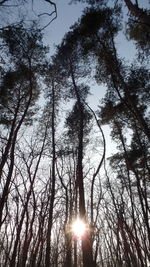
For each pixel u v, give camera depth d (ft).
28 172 36.55
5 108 41.29
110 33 41.09
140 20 30.19
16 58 34.73
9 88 38.37
